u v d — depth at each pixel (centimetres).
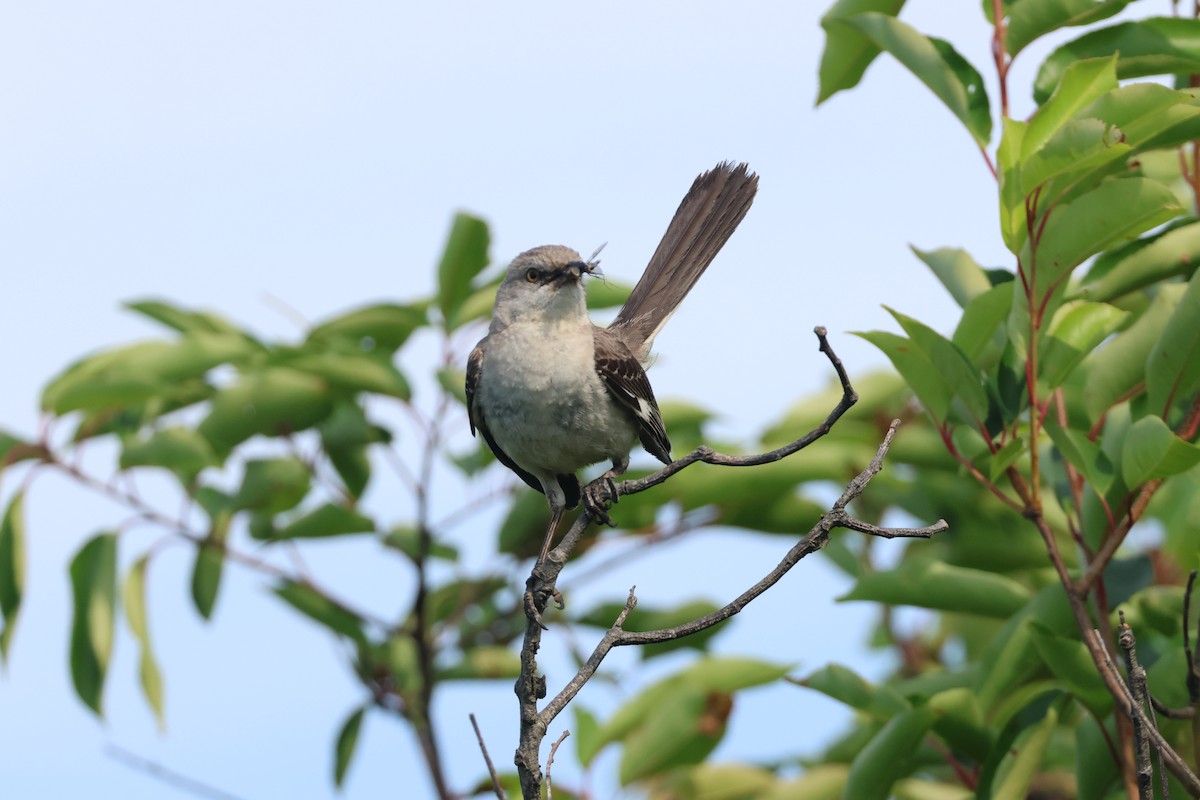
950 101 892
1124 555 996
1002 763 862
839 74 1001
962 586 941
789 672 1046
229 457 1275
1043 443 943
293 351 1208
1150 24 870
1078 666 824
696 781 1096
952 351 838
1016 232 802
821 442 1149
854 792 896
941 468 1120
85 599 1202
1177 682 831
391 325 1268
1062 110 772
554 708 678
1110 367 881
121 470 1205
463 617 1327
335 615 1271
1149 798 615
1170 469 763
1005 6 898
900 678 1382
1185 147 1029
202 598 1257
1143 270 905
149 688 1195
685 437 1204
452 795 1234
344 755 1279
